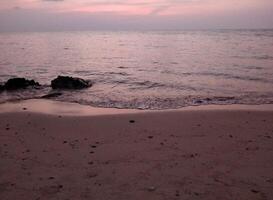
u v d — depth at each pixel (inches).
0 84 730.8
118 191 215.8
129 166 259.1
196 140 327.0
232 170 248.7
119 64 1125.1
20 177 239.5
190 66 1002.1
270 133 350.6
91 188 220.7
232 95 592.1
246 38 2723.9
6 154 289.7
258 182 226.5
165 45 2167.8
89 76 860.6
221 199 203.5
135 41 2982.3
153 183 227.1
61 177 239.0
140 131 365.4
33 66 1095.6
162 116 438.9
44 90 680.4
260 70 872.3
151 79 791.1
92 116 447.8
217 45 1918.1
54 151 298.8
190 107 506.6
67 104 544.7
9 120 423.8
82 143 324.2
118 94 625.3
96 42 2883.9
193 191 214.5
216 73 843.4
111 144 319.0
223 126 382.0
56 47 2129.7
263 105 511.2
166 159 273.6
